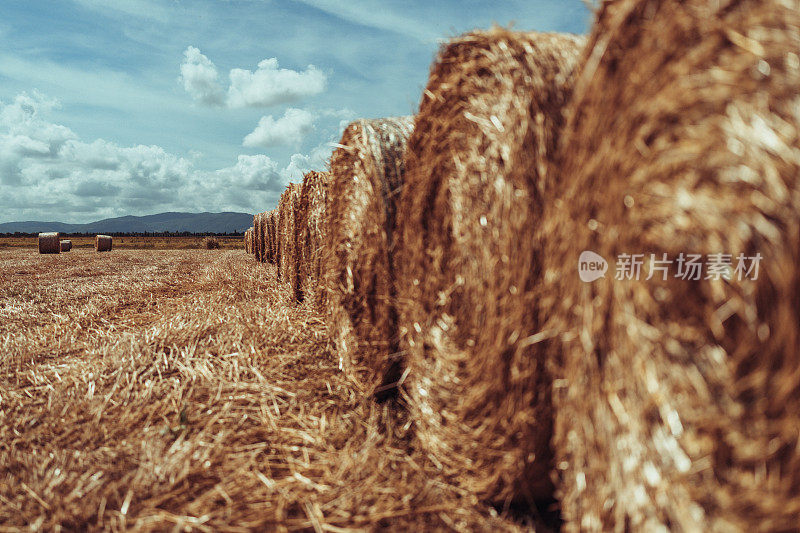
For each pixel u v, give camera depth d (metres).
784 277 1.16
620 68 1.56
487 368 2.26
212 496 2.58
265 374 4.16
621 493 1.58
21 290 9.57
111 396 3.93
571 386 1.82
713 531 1.31
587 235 1.66
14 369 4.74
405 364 3.45
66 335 5.80
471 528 2.34
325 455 2.99
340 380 4.03
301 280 7.02
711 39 1.33
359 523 2.36
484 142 2.28
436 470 2.75
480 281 2.29
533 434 2.15
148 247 35.75
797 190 1.15
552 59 2.05
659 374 1.41
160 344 4.91
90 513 2.52
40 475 2.89
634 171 1.47
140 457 3.03
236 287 9.16
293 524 2.36
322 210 5.68
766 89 1.23
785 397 1.17
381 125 3.62
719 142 1.27
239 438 3.24
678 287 1.35
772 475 1.20
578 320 1.74
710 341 1.30
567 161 1.80
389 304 3.42
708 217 1.27
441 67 2.68
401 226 3.25
